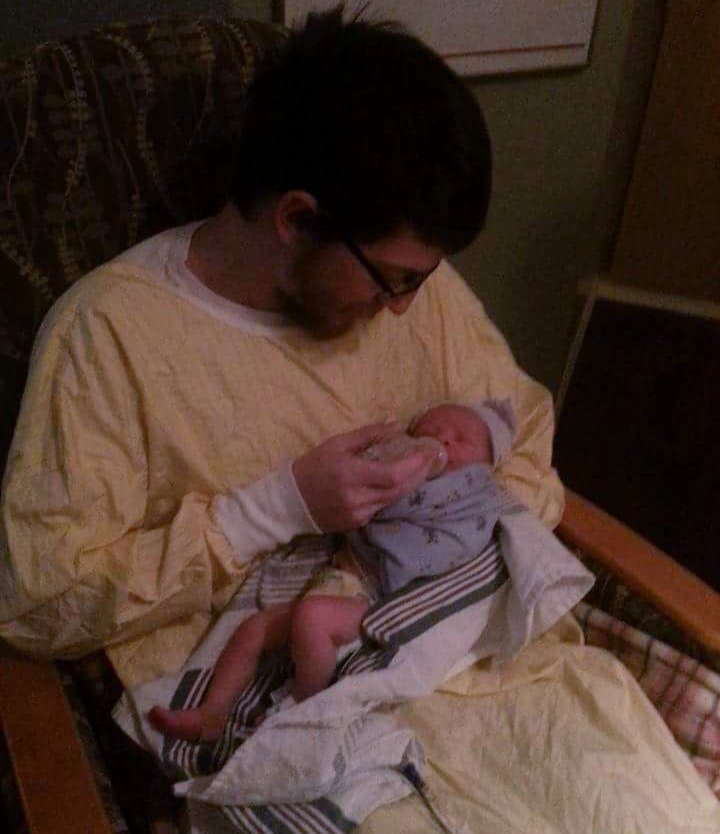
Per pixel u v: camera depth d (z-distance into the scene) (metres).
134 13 0.98
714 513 1.55
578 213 1.67
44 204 0.84
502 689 0.91
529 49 1.36
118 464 0.81
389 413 1.04
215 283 0.87
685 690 0.92
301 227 0.77
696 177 1.48
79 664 0.89
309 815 0.74
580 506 1.11
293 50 0.77
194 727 0.79
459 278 1.12
